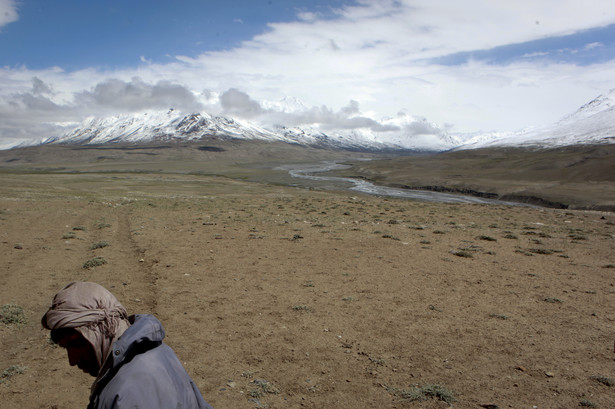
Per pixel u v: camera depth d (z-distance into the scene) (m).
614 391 5.29
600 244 17.19
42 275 10.71
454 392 5.34
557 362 6.18
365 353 6.55
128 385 1.65
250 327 7.61
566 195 62.88
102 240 15.52
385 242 16.25
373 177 106.81
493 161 153.50
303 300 9.16
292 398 5.26
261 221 22.33
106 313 1.79
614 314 8.34
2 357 6.38
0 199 30.81
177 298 9.18
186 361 6.23
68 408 5.07
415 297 9.43
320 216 25.91
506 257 14.01
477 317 8.17
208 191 53.31
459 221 25.20
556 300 9.15
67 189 47.66
